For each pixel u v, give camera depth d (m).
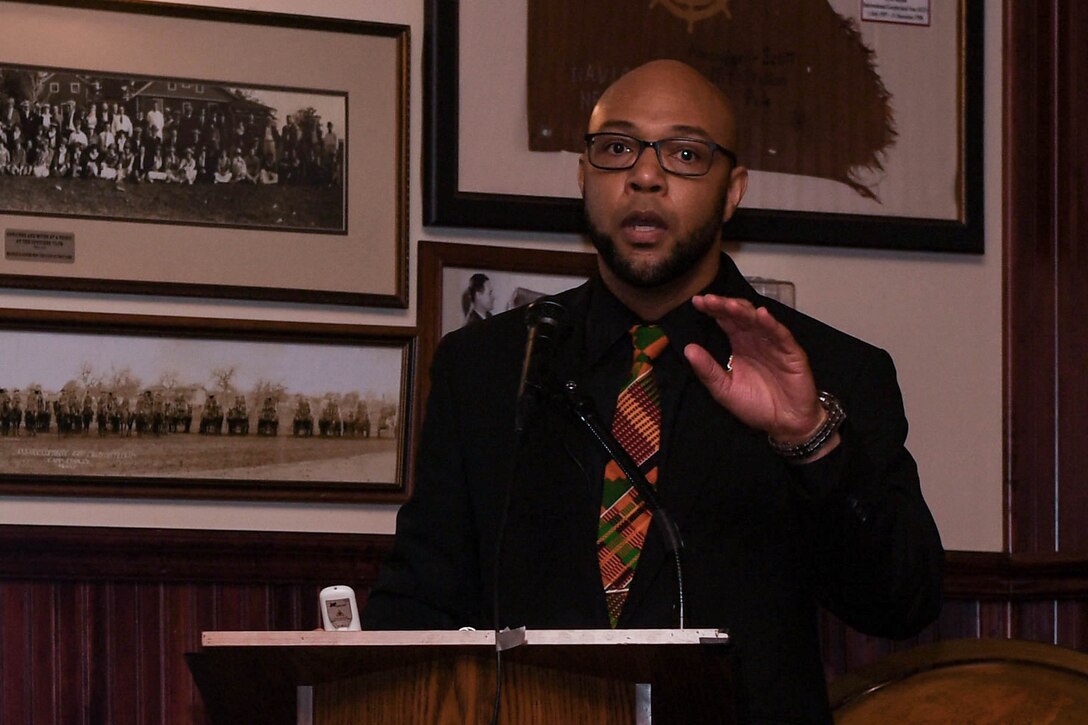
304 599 4.61
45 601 4.44
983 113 5.25
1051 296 5.24
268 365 4.63
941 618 5.05
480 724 2.38
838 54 5.13
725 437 3.22
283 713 2.54
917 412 5.15
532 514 3.22
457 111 4.77
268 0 4.73
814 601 3.22
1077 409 5.23
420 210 4.77
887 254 5.16
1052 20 5.30
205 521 4.57
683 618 2.78
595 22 4.91
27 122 4.50
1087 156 5.29
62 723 4.41
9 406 4.44
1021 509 5.16
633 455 3.20
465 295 4.76
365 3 4.80
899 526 2.92
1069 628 5.15
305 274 4.66
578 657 2.23
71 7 4.55
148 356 4.54
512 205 4.78
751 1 5.07
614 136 3.37
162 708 4.49
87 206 4.53
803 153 5.07
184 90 4.62
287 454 4.62
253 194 4.64
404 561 3.38
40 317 4.45
